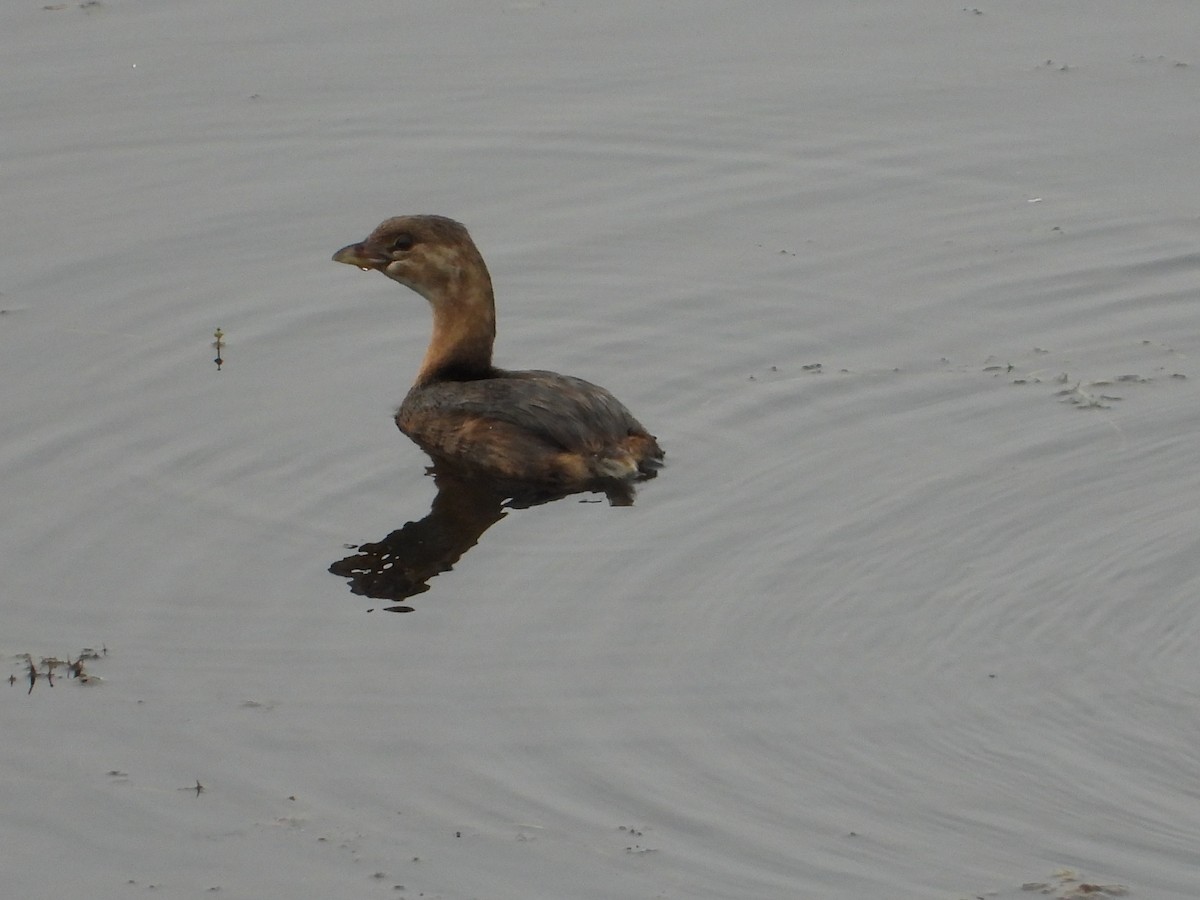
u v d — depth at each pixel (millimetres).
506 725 15016
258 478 19047
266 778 14469
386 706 15289
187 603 16797
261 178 25297
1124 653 15891
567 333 22094
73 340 21609
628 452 19094
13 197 24672
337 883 13352
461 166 25688
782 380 20891
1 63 27688
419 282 20922
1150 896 12953
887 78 27500
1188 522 17812
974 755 14570
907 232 24094
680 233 24188
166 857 13656
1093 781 14227
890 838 13664
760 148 26016
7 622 16500
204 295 22703
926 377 20844
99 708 15312
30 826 13984
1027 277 22969
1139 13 29078
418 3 29734
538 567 17422
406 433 20078
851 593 16844
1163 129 26016
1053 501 18281
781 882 13242
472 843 13727
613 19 29281
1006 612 16516
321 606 16766
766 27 29031
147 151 25781
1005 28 28812
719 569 17266
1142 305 22328
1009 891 13062
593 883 13273
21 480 18844
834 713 15117
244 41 28531
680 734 14867
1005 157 25594
